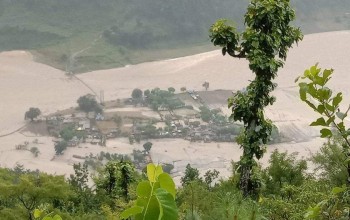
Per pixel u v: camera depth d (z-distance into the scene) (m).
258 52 11.72
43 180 15.95
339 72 166.25
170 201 1.47
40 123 130.88
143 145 104.38
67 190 16.48
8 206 15.77
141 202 1.48
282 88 151.25
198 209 5.13
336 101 2.30
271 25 11.94
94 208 18.33
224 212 4.07
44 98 156.88
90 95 147.38
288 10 12.16
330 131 2.39
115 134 118.81
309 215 2.53
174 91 155.62
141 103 143.38
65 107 146.25
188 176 24.36
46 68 189.75
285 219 5.94
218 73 175.50
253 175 12.92
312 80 2.29
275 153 16.02
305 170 15.75
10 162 103.00
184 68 185.38
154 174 1.51
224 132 118.19
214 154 105.50
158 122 127.00
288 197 8.27
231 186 12.79
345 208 2.67
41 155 107.56
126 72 185.75
